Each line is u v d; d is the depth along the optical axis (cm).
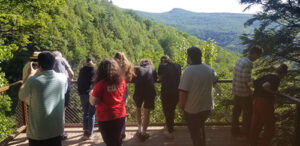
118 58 345
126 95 379
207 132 431
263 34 619
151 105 380
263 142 332
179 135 414
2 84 854
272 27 622
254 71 623
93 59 390
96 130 436
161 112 542
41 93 232
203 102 290
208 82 290
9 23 1325
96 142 385
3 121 985
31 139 241
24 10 1349
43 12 1470
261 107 325
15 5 1284
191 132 298
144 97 377
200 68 288
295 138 301
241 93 365
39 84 231
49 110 238
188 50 295
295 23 604
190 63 298
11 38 1485
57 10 1625
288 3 596
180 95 291
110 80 260
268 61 615
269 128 326
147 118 385
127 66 345
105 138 270
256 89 333
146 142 387
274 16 613
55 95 244
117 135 271
